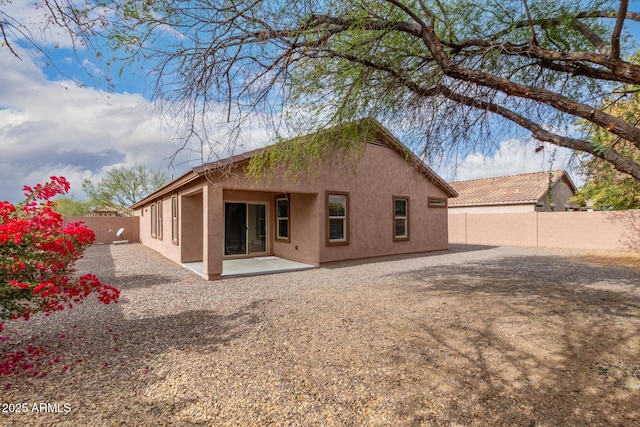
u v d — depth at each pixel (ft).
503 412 9.28
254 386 10.77
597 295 21.95
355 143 18.75
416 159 18.69
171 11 10.00
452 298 21.31
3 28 8.16
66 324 16.97
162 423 8.88
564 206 73.46
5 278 12.59
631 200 47.50
